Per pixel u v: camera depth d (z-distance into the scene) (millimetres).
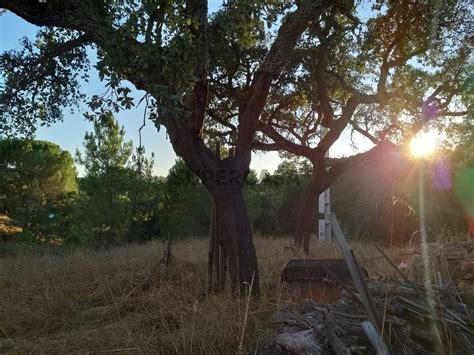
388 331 3516
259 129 10883
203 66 5637
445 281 4926
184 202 19250
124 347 4348
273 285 6207
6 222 23844
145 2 4758
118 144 16594
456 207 12570
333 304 4262
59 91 8602
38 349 4551
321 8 6082
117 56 4711
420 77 10273
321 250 10312
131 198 16922
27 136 8516
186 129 5898
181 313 5074
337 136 10656
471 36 9328
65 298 6391
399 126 11047
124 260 8992
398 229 13211
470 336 3594
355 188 18312
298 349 3328
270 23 5961
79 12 5891
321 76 10094
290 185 21609
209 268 6348
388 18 9547
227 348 3967
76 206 16812
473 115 10508
